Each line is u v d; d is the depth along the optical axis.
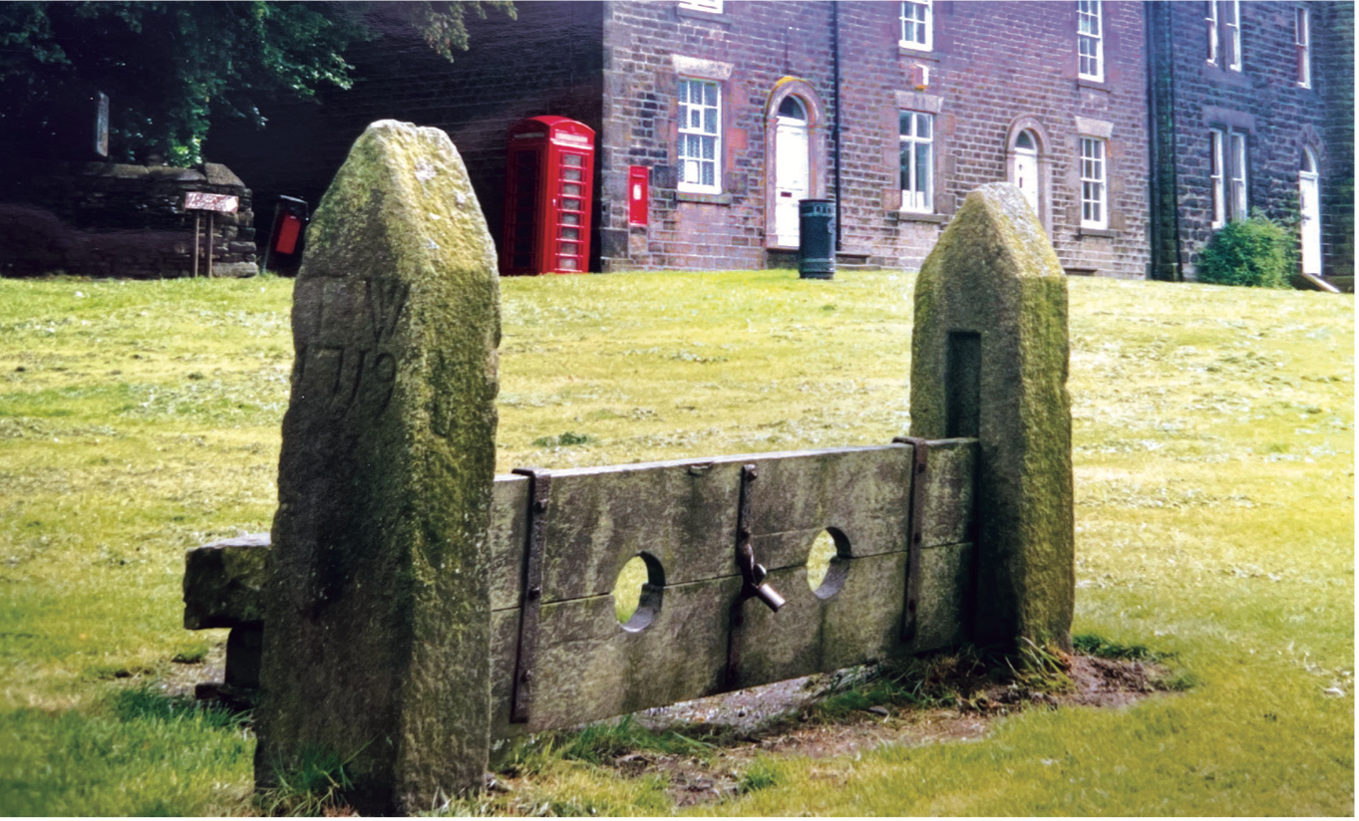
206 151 24.02
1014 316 5.21
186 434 10.11
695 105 22.81
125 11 18.34
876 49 24.86
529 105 21.97
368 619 3.56
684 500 4.43
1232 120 30.69
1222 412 11.55
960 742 4.38
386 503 3.53
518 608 3.98
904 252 25.42
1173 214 29.56
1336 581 6.55
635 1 21.72
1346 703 4.57
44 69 19.52
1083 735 4.33
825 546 7.68
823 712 4.87
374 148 3.68
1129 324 15.85
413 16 21.38
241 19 20.36
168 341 13.49
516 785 3.92
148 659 5.21
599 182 21.38
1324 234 32.94
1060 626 5.35
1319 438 10.59
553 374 12.62
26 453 9.24
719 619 4.58
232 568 4.50
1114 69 28.92
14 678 4.78
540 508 3.98
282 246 20.39
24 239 18.31
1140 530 7.73
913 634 5.23
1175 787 3.78
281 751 3.68
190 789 3.66
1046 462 5.29
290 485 3.68
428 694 3.55
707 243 22.77
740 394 11.96
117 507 7.89
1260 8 31.50
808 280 19.56
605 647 4.24
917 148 25.98
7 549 6.89
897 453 5.13
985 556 5.34
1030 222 5.47
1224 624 5.75
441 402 3.55
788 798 3.79
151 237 18.97
